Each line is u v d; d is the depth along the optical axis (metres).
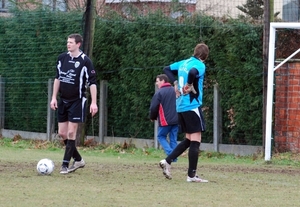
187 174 26.33
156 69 42.62
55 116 48.09
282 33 38.78
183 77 24.22
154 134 42.97
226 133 40.59
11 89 51.97
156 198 19.80
